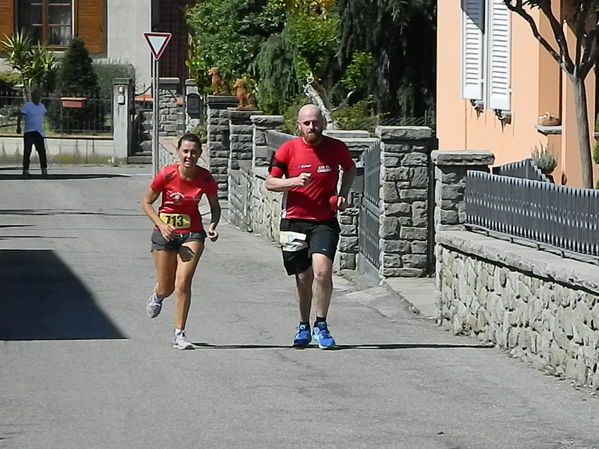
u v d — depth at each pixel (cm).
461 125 3997
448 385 1752
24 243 3638
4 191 5484
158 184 2038
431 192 2852
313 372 1842
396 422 1517
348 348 2077
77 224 4212
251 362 1920
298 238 2048
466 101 3925
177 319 2048
